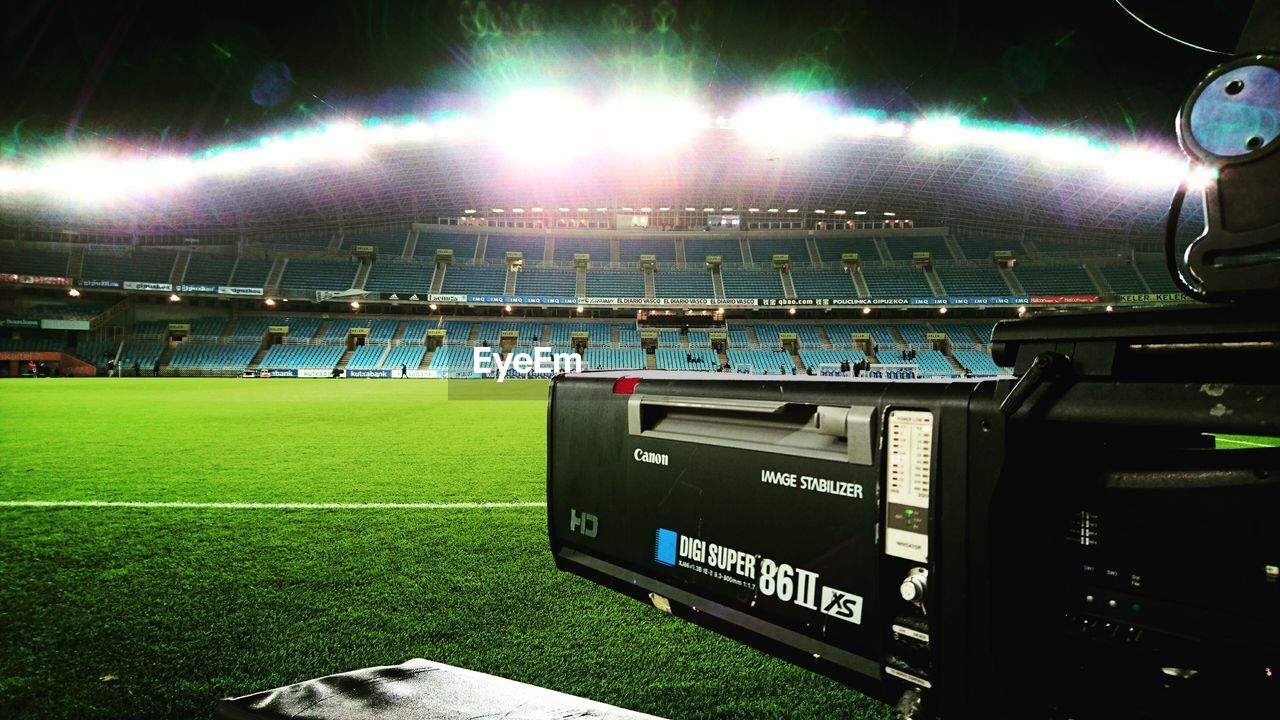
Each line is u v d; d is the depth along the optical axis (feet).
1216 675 2.76
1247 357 2.59
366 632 6.70
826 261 115.24
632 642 6.44
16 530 10.84
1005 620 3.27
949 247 114.42
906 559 3.67
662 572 5.20
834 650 4.09
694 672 5.82
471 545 9.95
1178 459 2.93
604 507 5.76
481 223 120.78
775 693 5.44
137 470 16.84
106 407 37.45
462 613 7.20
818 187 102.83
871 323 112.16
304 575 8.52
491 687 4.73
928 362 103.19
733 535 4.63
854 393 3.96
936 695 3.59
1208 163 2.56
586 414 5.97
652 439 5.25
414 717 4.15
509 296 110.01
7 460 18.45
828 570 4.05
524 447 21.79
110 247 101.40
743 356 107.65
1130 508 3.02
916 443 3.62
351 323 108.68
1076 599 3.23
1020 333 3.33
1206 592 2.74
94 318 96.68
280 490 14.26
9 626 6.86
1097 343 3.00
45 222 98.53
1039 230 111.45
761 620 4.52
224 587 8.05
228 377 95.04
